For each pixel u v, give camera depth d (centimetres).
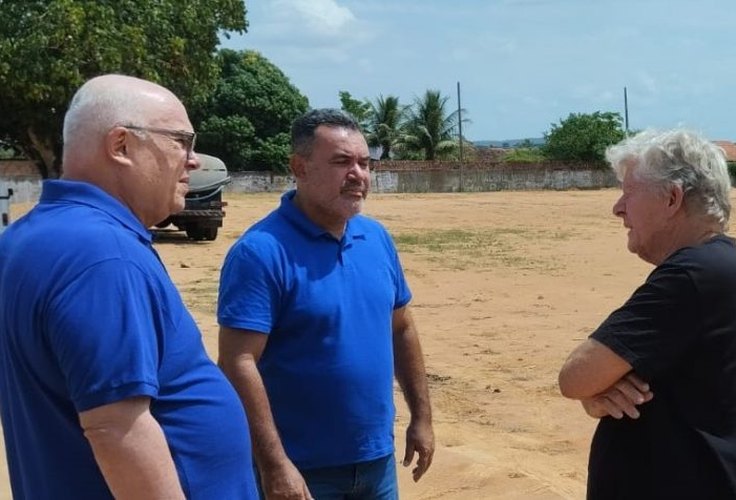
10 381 224
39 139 2817
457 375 881
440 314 1239
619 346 255
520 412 753
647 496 259
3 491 509
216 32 2942
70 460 217
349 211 331
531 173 5503
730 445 252
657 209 267
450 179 5322
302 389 326
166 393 227
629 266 1770
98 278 209
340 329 329
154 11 2617
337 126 330
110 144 233
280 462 312
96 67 2434
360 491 341
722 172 266
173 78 2719
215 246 2083
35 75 2373
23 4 2444
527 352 988
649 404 261
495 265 1805
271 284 320
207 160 2158
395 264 376
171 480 212
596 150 5706
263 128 4947
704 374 254
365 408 335
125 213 230
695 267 253
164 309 223
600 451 273
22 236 221
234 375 315
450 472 587
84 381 204
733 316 255
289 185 4772
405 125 6531
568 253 2017
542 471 601
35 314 210
